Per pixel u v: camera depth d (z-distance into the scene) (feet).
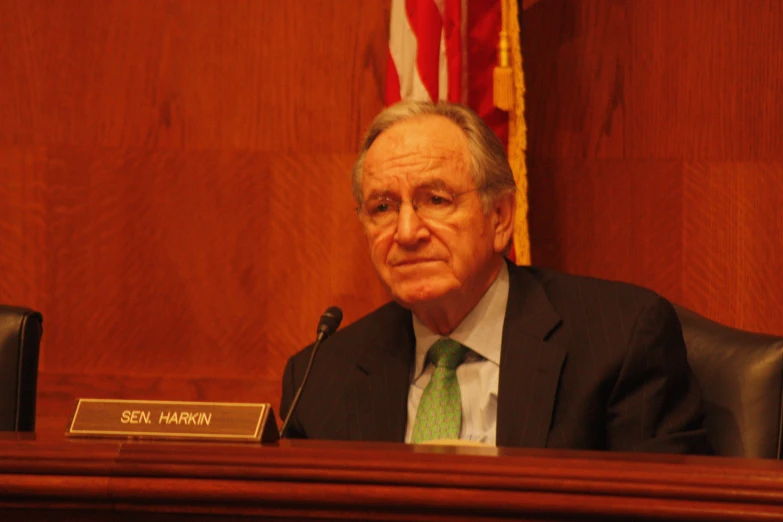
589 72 28.71
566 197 28.89
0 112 30.04
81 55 29.91
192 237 30.04
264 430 11.14
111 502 9.70
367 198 17.31
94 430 11.33
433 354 17.94
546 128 28.89
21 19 29.94
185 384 29.89
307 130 29.78
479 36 26.13
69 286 30.12
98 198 30.07
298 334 29.91
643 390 16.48
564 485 9.01
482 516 9.17
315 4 29.58
